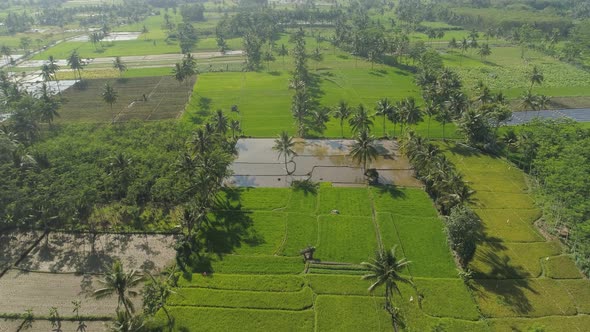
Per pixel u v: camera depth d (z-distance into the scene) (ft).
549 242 316.60
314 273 288.71
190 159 357.82
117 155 378.53
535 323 248.32
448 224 292.40
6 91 540.52
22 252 312.09
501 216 347.97
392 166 435.53
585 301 264.93
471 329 244.42
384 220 342.03
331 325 247.91
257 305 262.26
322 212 355.77
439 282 278.87
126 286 225.35
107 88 527.40
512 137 441.27
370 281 280.31
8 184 342.03
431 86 541.75
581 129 404.36
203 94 632.38
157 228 338.54
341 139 494.18
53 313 255.50
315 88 650.84
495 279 282.15
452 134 499.92
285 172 426.10
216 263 296.92
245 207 361.92
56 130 492.95
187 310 257.75
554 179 337.72
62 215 332.39
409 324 248.11
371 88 652.48
